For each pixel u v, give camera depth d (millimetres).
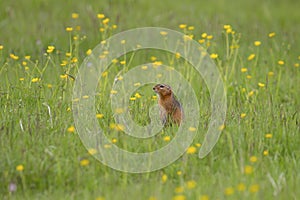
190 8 23438
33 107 12398
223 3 25188
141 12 22172
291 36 19578
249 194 9289
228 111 12711
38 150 10453
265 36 19219
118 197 9312
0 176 9977
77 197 9578
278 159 10836
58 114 11938
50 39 18422
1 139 10625
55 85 13602
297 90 15375
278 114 12352
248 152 10750
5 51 17375
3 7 21531
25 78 13617
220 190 9508
